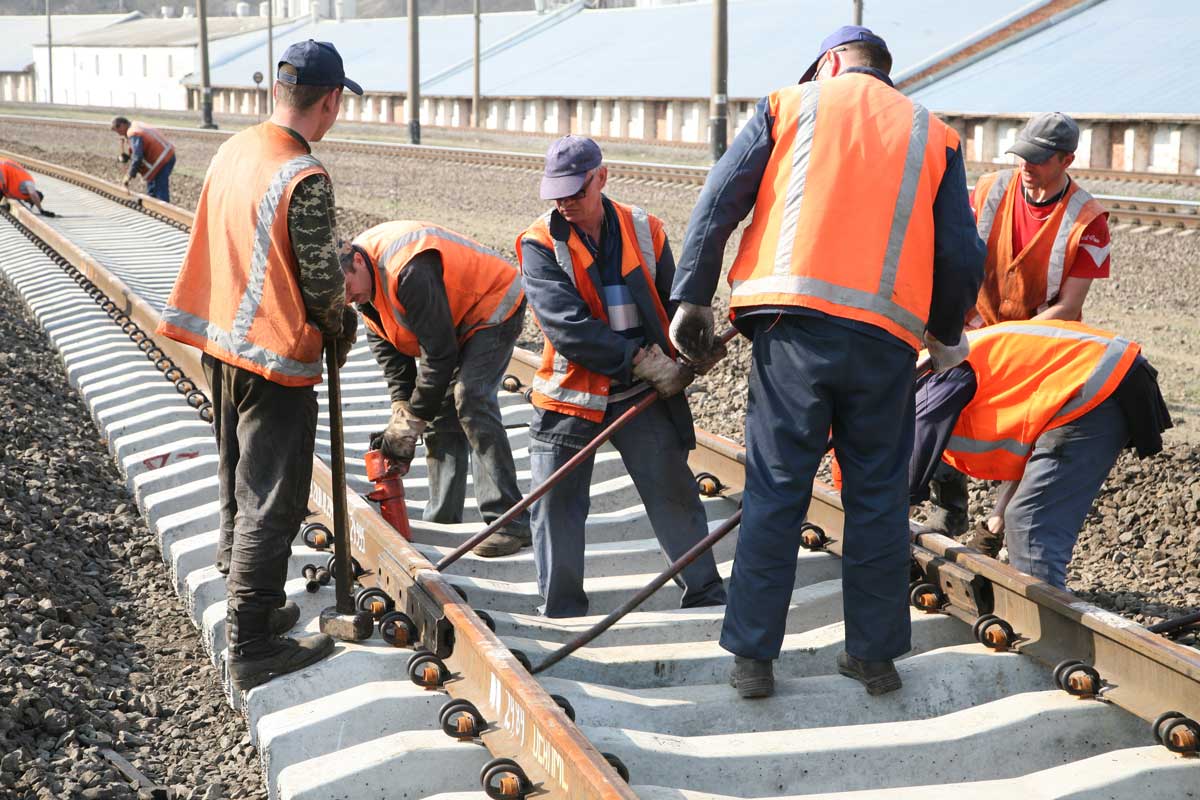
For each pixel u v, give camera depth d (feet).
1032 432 13.38
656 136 128.67
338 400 12.35
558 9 187.73
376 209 63.46
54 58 292.81
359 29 220.02
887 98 11.05
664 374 13.14
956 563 13.24
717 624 13.48
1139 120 83.71
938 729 10.97
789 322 10.86
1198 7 105.09
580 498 14.02
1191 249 48.11
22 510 18.12
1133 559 18.31
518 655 11.87
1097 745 11.16
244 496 12.08
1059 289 15.06
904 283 10.72
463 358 15.99
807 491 11.30
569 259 13.08
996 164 79.82
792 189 10.84
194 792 11.69
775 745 10.64
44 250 44.73
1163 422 13.74
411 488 19.15
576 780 9.00
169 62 246.88
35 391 25.29
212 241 11.98
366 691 11.52
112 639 15.05
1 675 12.96
